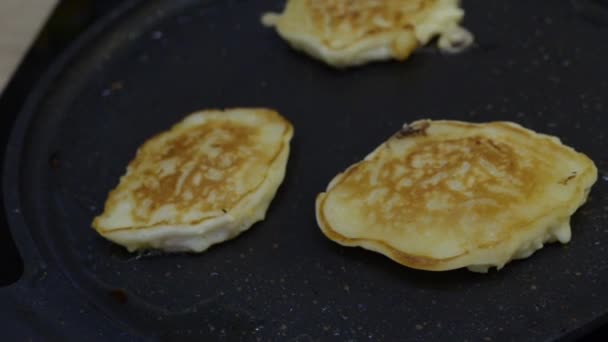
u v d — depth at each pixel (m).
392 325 0.42
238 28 0.55
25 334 0.42
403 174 0.45
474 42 0.51
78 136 0.51
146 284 0.44
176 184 0.46
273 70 0.52
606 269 0.42
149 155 0.47
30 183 0.49
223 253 0.45
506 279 0.42
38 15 0.58
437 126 0.46
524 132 0.45
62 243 0.46
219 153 0.46
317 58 0.52
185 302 0.44
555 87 0.49
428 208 0.43
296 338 0.42
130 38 0.55
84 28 0.56
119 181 0.48
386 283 0.43
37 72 0.54
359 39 0.50
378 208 0.44
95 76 0.53
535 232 0.42
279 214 0.46
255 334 0.42
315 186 0.47
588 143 0.46
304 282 0.44
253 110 0.48
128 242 0.45
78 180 0.49
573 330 0.41
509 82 0.49
